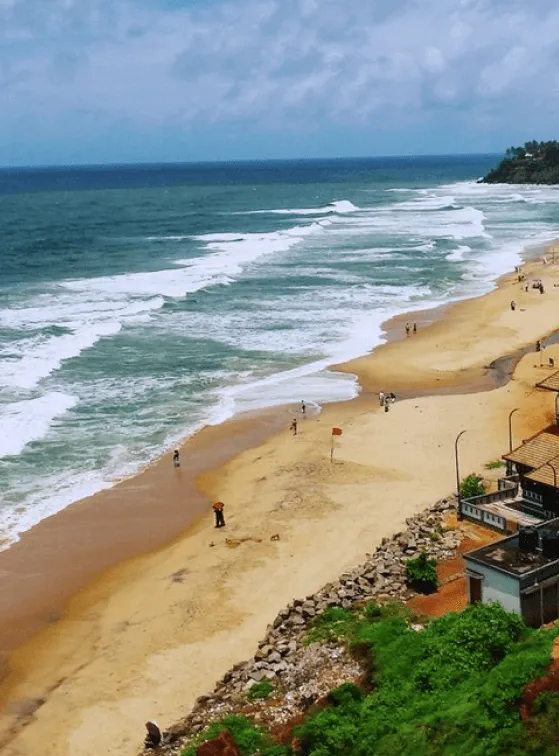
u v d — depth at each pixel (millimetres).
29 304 78312
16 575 33312
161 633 28953
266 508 37875
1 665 27859
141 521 37531
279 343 65688
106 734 24094
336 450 44406
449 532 32906
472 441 44406
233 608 30062
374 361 61000
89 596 31734
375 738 20672
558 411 43531
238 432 47906
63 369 58875
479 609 24469
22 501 39531
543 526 28469
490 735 19406
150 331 69000
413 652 23641
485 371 58438
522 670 20922
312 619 27797
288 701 23422
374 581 29672
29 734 24438
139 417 50094
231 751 21141
